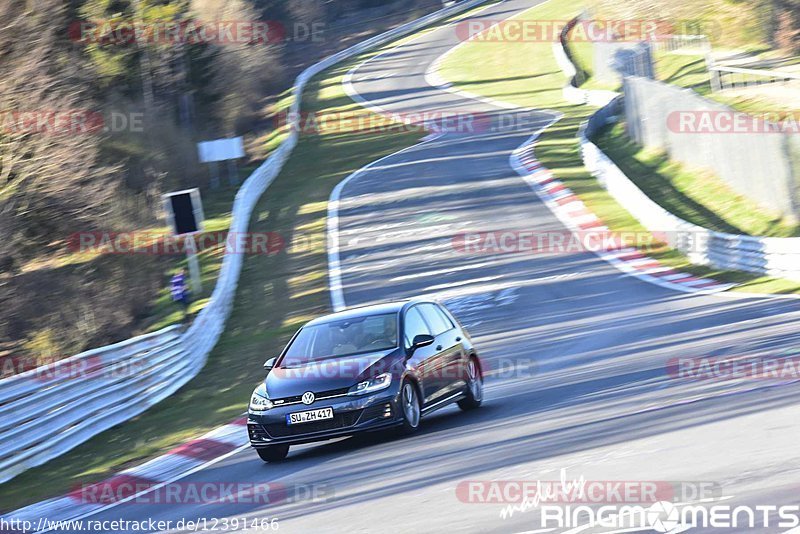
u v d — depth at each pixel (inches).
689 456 1176.8
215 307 3462.1
